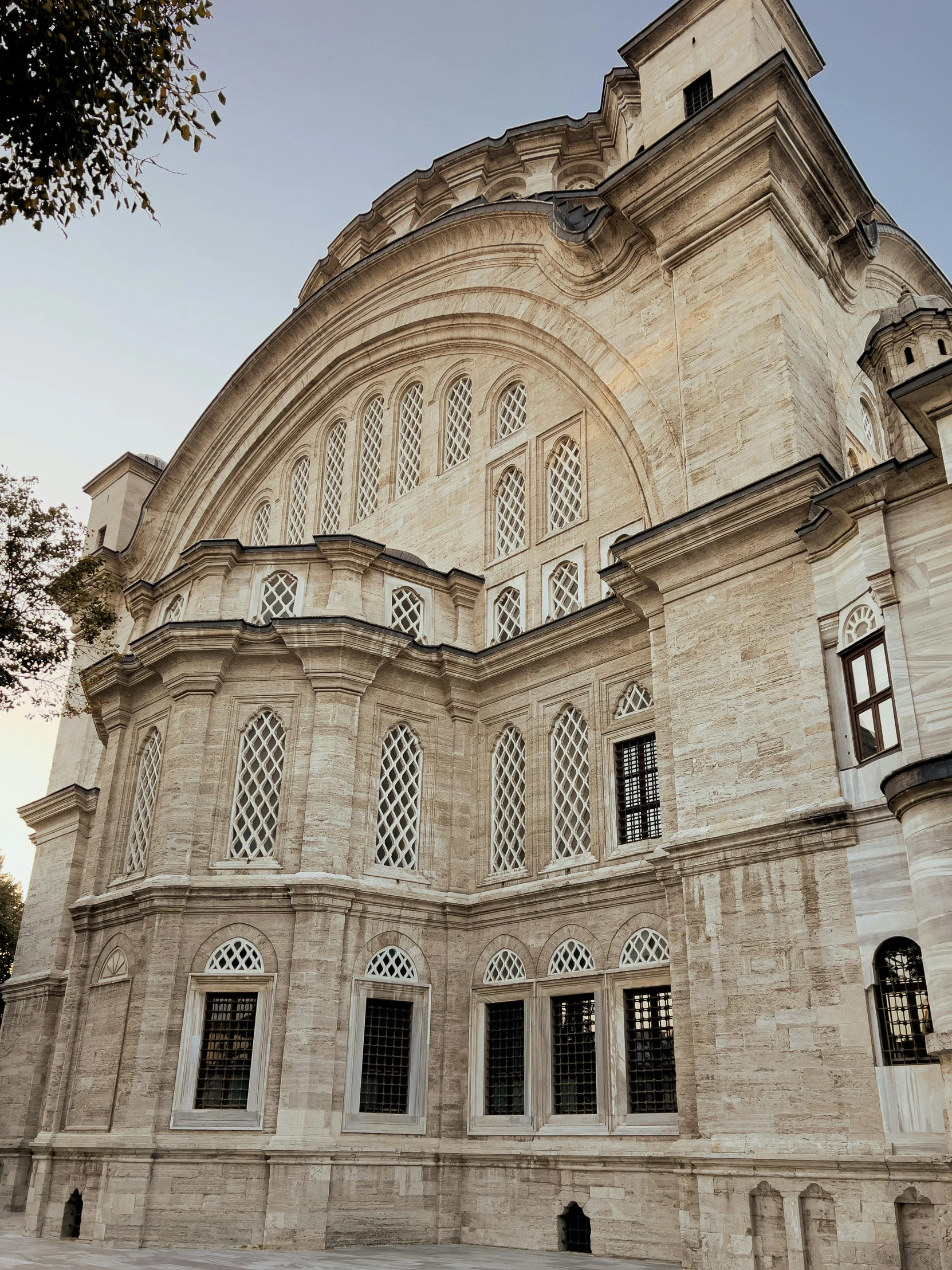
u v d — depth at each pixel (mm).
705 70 21031
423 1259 15102
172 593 22766
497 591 23047
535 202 24359
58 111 10562
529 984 18703
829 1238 12531
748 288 18219
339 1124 17125
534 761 20281
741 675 15828
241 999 18141
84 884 21750
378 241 35281
